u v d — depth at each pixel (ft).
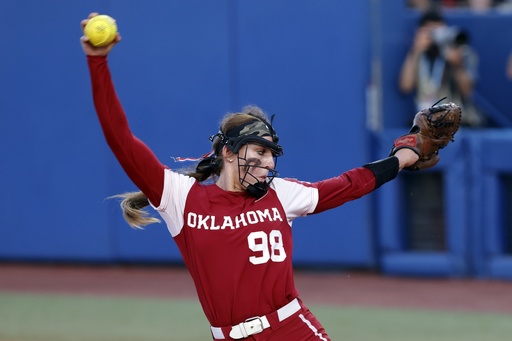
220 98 130.31
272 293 46.55
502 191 121.39
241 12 128.88
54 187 138.51
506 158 119.55
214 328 47.29
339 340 92.07
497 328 96.48
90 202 137.08
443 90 130.11
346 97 126.00
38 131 138.41
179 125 131.85
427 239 125.49
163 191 46.26
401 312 106.22
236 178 47.57
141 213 49.21
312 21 126.52
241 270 46.16
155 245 135.64
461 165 121.70
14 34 138.10
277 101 128.26
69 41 135.95
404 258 125.29
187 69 131.34
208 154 49.98
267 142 46.73
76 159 137.08
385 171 50.11
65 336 95.71
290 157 128.06
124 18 132.98
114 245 137.08
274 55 128.06
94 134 135.95
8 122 139.64
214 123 130.72
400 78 133.90
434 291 117.08
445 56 130.00
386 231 125.90
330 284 123.75
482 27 144.77
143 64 132.46
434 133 50.96
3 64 138.92
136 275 133.08
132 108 133.08
